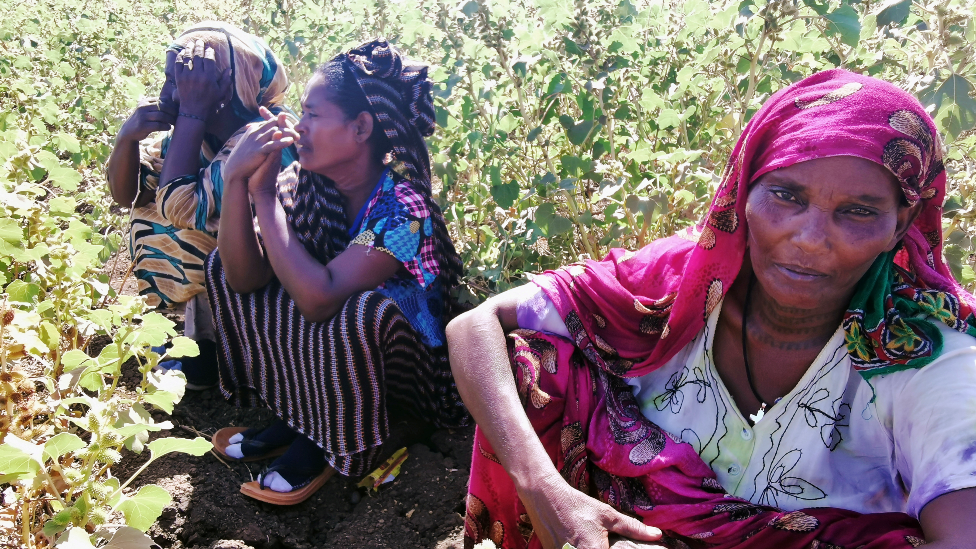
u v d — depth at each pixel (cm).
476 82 338
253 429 279
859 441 168
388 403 282
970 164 280
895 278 161
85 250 244
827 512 164
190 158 301
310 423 261
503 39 321
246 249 256
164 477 256
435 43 408
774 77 313
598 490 184
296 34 445
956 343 153
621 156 329
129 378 304
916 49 285
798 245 149
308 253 256
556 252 334
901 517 160
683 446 179
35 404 196
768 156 154
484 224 371
